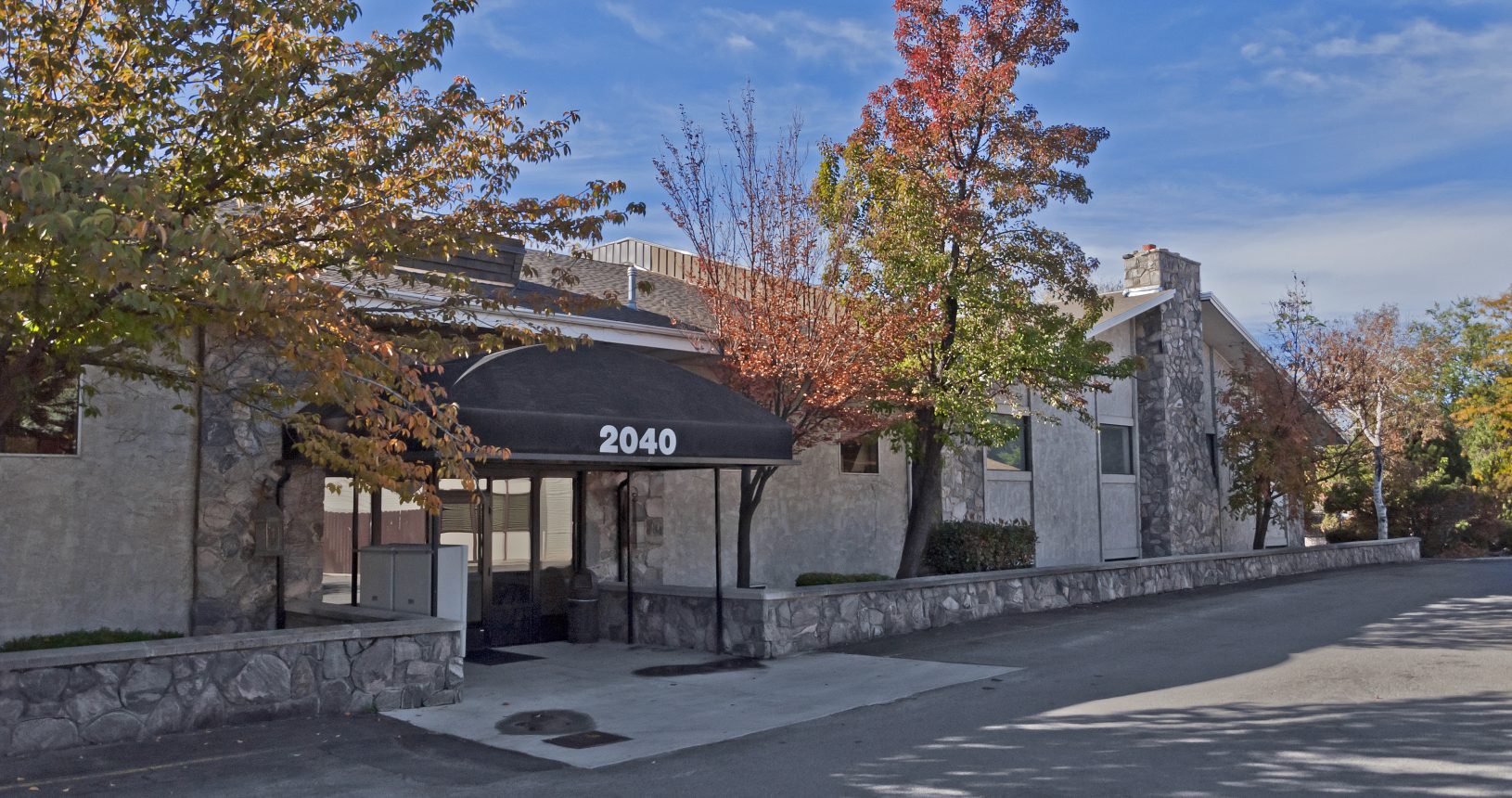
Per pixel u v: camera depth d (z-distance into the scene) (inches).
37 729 330.3
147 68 335.9
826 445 751.7
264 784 303.3
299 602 490.9
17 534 420.5
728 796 287.4
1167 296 1035.9
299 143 351.3
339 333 319.6
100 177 259.0
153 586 454.9
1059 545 937.5
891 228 609.3
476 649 558.9
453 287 382.9
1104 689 418.0
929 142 634.2
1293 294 1130.0
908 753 327.6
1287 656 482.6
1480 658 463.8
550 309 410.0
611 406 460.1
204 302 303.6
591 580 589.6
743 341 564.4
